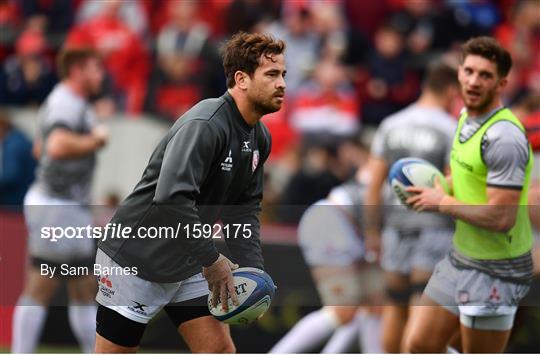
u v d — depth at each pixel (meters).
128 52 37.12
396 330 25.50
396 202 25.23
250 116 16.80
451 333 19.97
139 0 39.50
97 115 35.66
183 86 36.44
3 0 40.03
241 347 27.23
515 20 39.50
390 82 37.19
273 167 35.44
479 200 19.06
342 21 38.66
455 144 19.45
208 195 17.00
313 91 36.31
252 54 16.52
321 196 33.75
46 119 26.59
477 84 18.53
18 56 38.41
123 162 35.69
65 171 26.16
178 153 16.14
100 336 17.77
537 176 24.72
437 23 37.84
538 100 29.31
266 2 38.81
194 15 37.84
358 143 35.03
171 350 28.09
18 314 25.14
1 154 33.75
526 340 25.47
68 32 39.38
